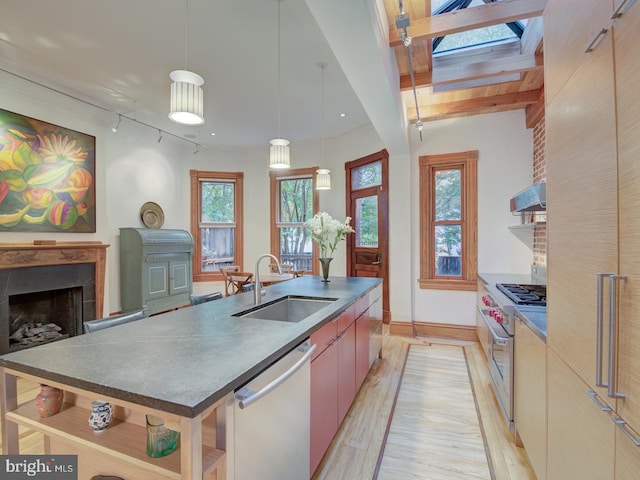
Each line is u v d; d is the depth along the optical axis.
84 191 3.88
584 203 1.10
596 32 1.01
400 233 4.20
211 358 1.18
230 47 2.83
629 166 0.84
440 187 4.20
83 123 3.88
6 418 1.25
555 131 1.36
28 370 1.12
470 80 2.95
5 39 2.69
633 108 0.82
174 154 5.63
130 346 1.32
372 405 2.52
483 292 3.33
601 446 0.99
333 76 3.35
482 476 1.77
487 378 2.97
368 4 1.60
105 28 2.56
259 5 2.30
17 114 3.25
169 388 0.94
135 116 4.45
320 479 1.75
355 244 5.25
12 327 3.48
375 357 3.17
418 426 2.24
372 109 2.76
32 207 3.38
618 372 0.87
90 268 3.86
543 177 3.34
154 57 2.98
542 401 1.53
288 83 3.51
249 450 1.11
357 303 2.50
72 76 3.31
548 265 1.45
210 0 2.25
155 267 4.66
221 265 6.10
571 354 1.21
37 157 3.42
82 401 1.32
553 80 1.39
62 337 3.65
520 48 2.90
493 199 3.86
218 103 4.05
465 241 4.04
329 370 1.88
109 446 1.08
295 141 5.68
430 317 4.18
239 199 6.10
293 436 1.42
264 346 1.31
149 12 2.38
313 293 2.53
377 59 2.03
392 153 4.13
